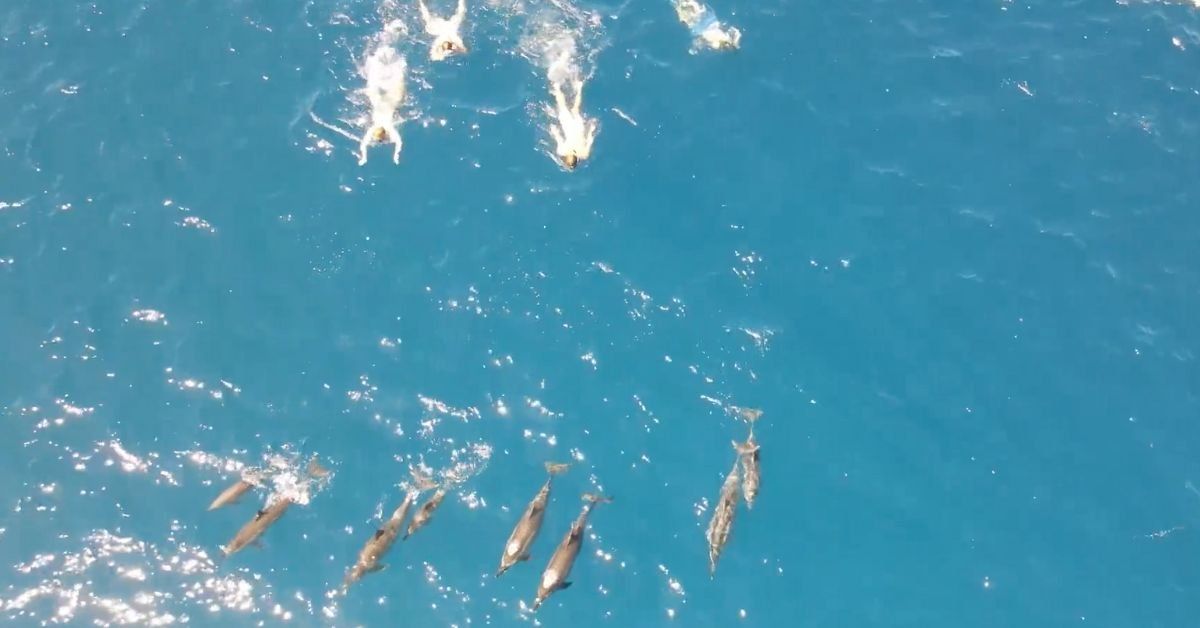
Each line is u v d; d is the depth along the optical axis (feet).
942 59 110.52
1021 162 104.01
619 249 97.14
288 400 89.97
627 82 106.52
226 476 87.04
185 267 95.91
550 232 97.76
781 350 93.15
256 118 103.14
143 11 109.70
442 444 88.28
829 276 96.94
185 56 106.73
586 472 87.40
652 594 83.20
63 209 98.32
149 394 90.17
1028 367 93.50
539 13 109.29
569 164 100.32
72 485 86.28
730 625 82.48
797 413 90.74
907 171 102.94
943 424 90.89
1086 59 111.14
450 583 83.15
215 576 83.05
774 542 85.81
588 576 83.56
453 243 97.09
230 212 98.37
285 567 83.46
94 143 101.76
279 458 87.56
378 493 86.28
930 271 97.66
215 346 92.38
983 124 106.22
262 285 95.14
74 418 88.99
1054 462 89.61
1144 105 107.96
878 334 94.38
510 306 94.27
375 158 101.14
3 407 89.25
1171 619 83.76
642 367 91.91
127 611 81.76
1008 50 111.55
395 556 83.76
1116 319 95.86
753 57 109.40
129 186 99.55
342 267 96.07
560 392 90.48
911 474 88.84
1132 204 101.91
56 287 94.73
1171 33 113.29
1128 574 85.40
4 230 97.14
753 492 85.71
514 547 79.92
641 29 109.91
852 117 106.11
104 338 92.53
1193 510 87.92
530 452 88.12
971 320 95.45
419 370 91.35
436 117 103.04
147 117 103.19
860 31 112.16
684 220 99.04
